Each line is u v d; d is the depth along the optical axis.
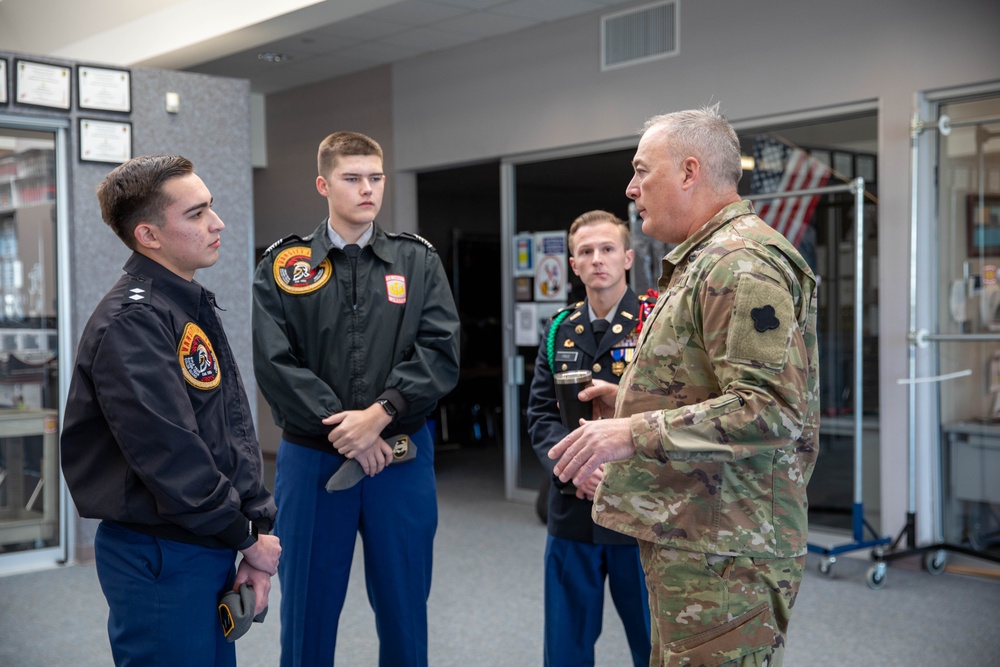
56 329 4.56
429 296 2.51
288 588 2.39
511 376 5.93
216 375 1.81
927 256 4.26
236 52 5.93
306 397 2.31
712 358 1.52
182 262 1.80
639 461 1.63
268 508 1.89
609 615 3.69
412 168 6.45
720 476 1.55
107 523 1.75
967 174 4.16
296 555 2.37
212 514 1.68
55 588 4.11
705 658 1.56
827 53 4.45
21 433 4.47
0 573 4.36
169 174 1.77
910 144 4.20
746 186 4.84
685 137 1.66
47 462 4.54
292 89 7.32
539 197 5.76
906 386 4.28
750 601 1.55
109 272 4.63
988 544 4.19
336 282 2.41
